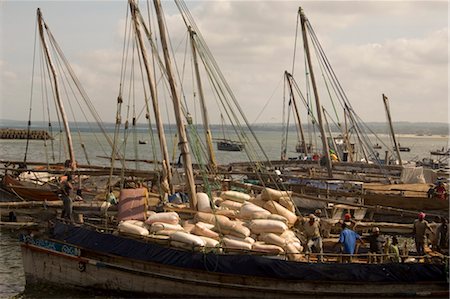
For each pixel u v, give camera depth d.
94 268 20.86
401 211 32.56
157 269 20.17
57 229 22.16
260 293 19.69
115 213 26.88
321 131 41.69
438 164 73.75
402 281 19.50
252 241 20.30
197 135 25.98
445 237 22.23
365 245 23.17
